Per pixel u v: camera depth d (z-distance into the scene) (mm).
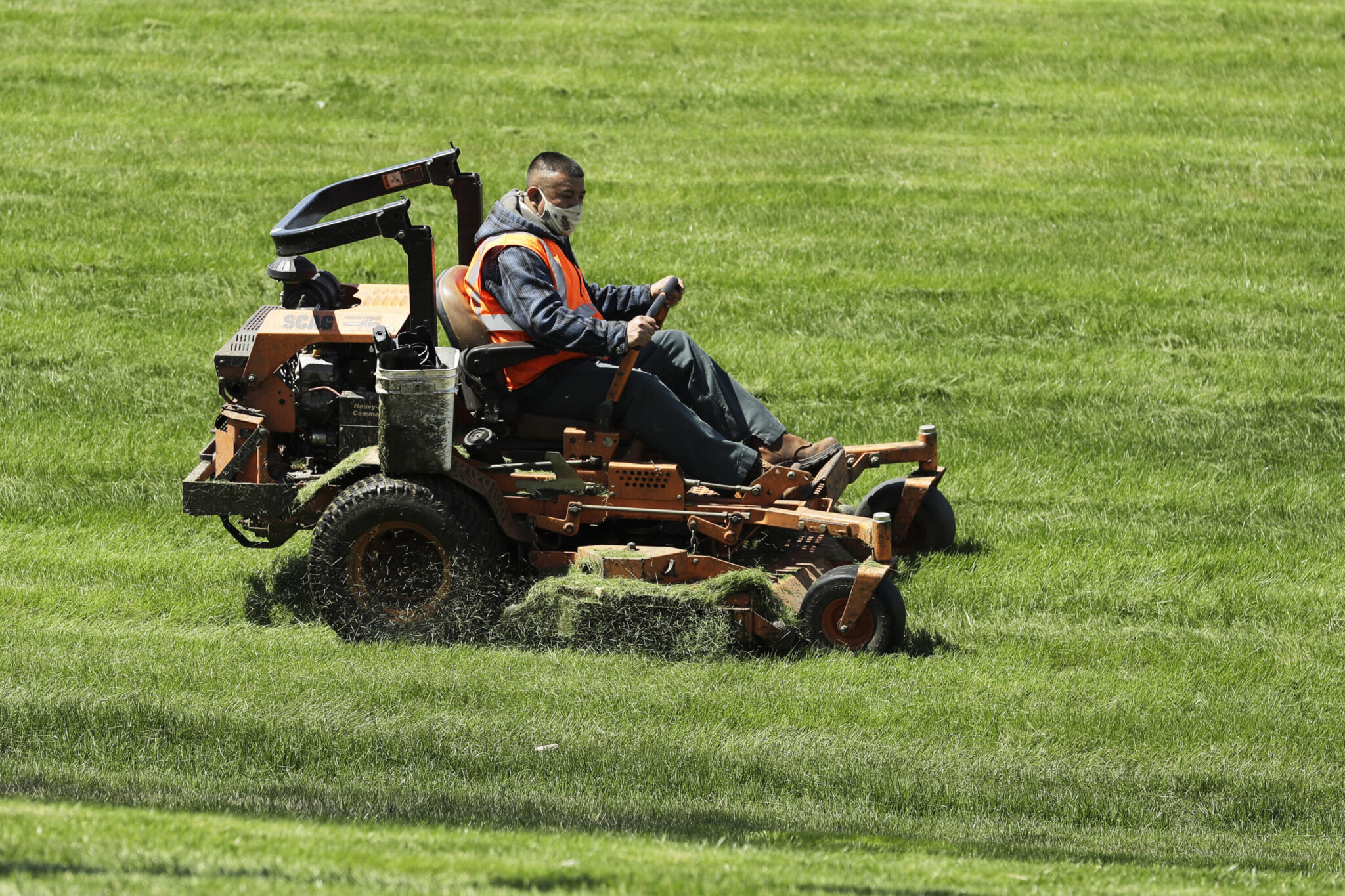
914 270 45719
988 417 33750
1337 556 26375
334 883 10734
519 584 22172
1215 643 22656
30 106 61438
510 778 18109
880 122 64875
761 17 81250
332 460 22891
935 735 19500
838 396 35094
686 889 11258
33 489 27656
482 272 22109
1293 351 39031
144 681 19984
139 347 36531
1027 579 25078
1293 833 17938
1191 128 64562
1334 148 61500
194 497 22109
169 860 11305
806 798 18000
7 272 42125
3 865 10625
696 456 22484
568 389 22203
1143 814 18062
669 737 19094
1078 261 47062
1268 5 84625
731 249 47281
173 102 63125
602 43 75125
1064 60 75125
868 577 21094
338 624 21594
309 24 75750
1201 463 30953
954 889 12547
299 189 52094
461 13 79188
